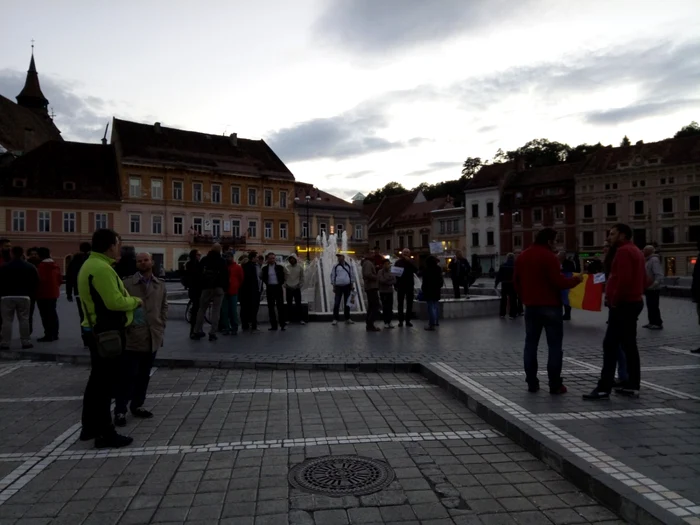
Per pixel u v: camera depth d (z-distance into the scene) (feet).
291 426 19.70
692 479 13.25
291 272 50.88
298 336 42.16
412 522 12.24
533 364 22.82
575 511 12.71
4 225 175.94
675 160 191.31
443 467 15.52
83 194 185.57
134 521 12.45
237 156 217.97
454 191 366.43
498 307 58.29
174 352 34.32
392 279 47.01
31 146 231.50
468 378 25.80
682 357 31.35
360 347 36.29
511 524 12.09
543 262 22.26
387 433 18.78
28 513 12.93
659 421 18.31
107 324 17.67
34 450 17.48
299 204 229.66
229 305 43.60
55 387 26.84
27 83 288.30
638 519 11.78
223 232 208.85
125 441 17.74
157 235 195.00
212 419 20.74
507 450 16.96
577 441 16.19
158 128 204.33
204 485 14.43
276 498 13.56
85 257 41.14
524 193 221.25
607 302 22.12
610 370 21.48
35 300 39.34
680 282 119.34
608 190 202.59
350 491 13.92
